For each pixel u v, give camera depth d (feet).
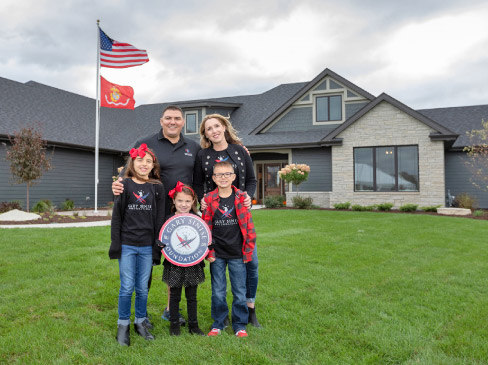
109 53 44.86
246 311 10.39
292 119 59.67
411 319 11.07
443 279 15.43
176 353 8.82
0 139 44.50
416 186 47.88
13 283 14.24
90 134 58.65
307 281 14.87
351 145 50.42
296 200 49.62
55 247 20.58
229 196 10.62
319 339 9.68
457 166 56.34
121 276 9.89
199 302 12.82
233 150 11.76
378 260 18.60
